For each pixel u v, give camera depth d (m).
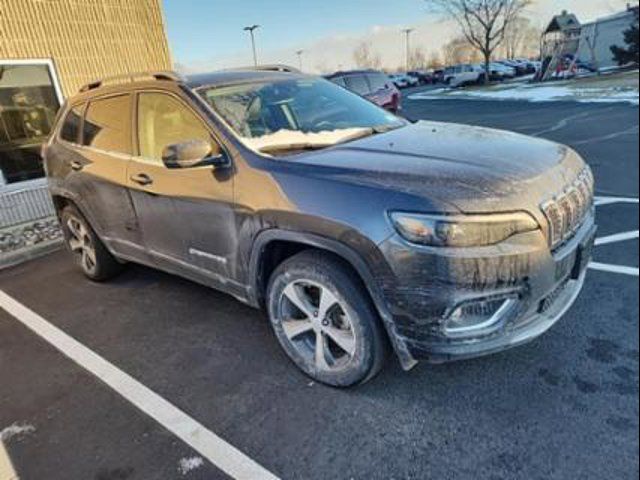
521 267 1.92
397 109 11.38
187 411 2.46
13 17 6.86
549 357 2.54
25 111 7.14
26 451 2.29
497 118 13.54
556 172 2.22
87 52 7.82
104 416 2.48
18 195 6.50
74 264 4.84
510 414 2.19
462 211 1.87
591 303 3.01
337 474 1.99
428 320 1.96
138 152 3.19
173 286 4.03
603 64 26.94
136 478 2.07
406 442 2.10
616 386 2.29
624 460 1.90
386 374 2.54
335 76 10.26
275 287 2.53
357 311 2.20
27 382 2.86
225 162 2.56
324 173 2.22
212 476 2.04
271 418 2.34
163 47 9.04
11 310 3.89
